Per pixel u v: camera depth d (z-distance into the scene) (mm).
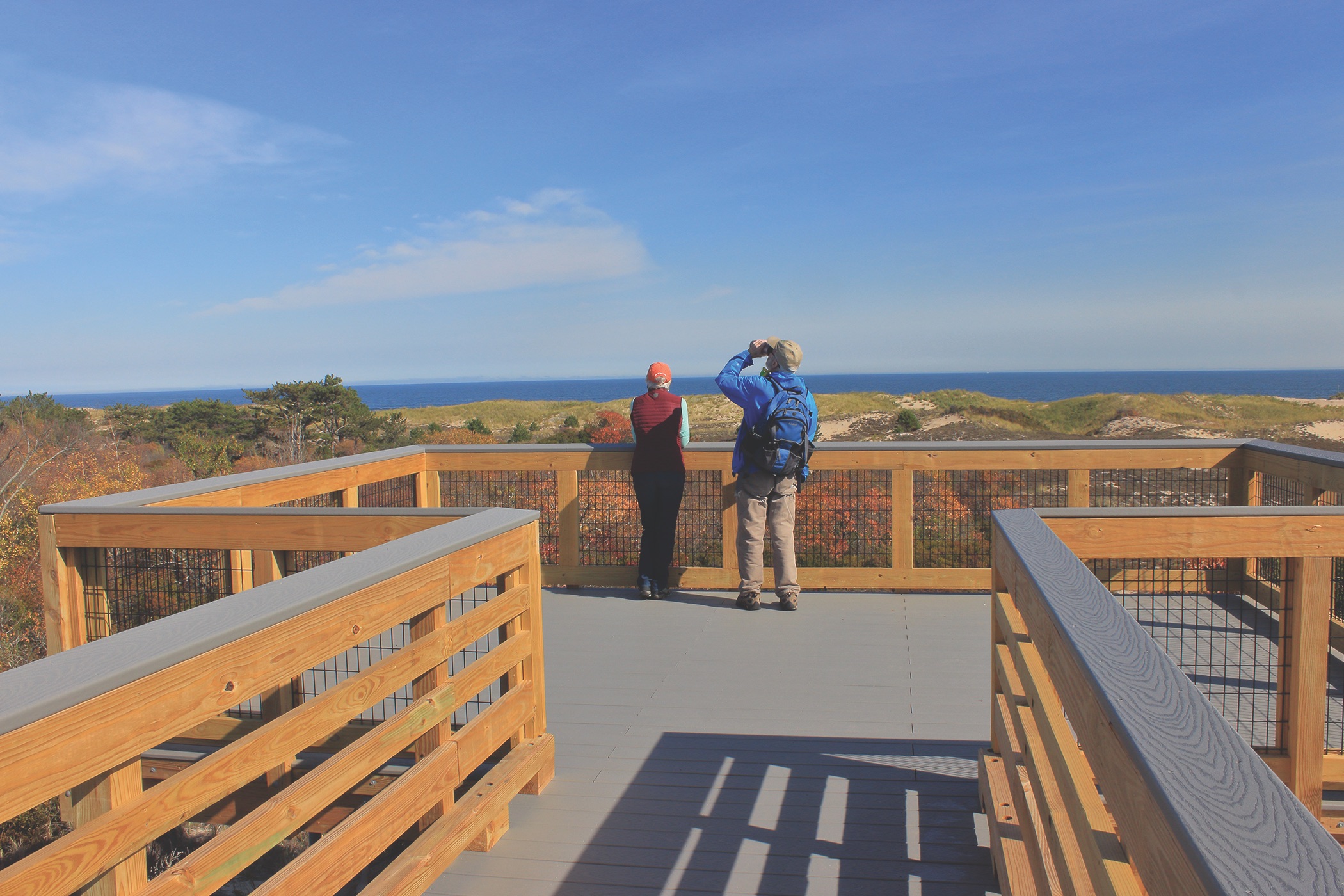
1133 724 1066
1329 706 3541
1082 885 1492
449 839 2344
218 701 1540
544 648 4629
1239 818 825
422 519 3080
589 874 2504
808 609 5297
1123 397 32750
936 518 5840
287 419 31906
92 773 1286
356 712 1944
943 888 2396
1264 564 4988
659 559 5594
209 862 1517
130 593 3686
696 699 3863
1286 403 31500
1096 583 1779
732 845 2641
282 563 3494
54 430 24812
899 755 3238
